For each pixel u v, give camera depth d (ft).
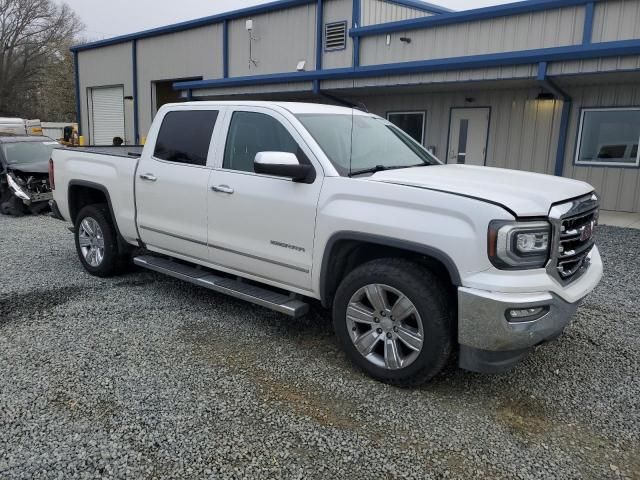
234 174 13.92
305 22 54.24
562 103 37.45
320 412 10.41
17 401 10.53
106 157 17.93
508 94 39.96
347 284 11.84
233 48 61.52
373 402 10.84
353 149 13.33
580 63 30.53
